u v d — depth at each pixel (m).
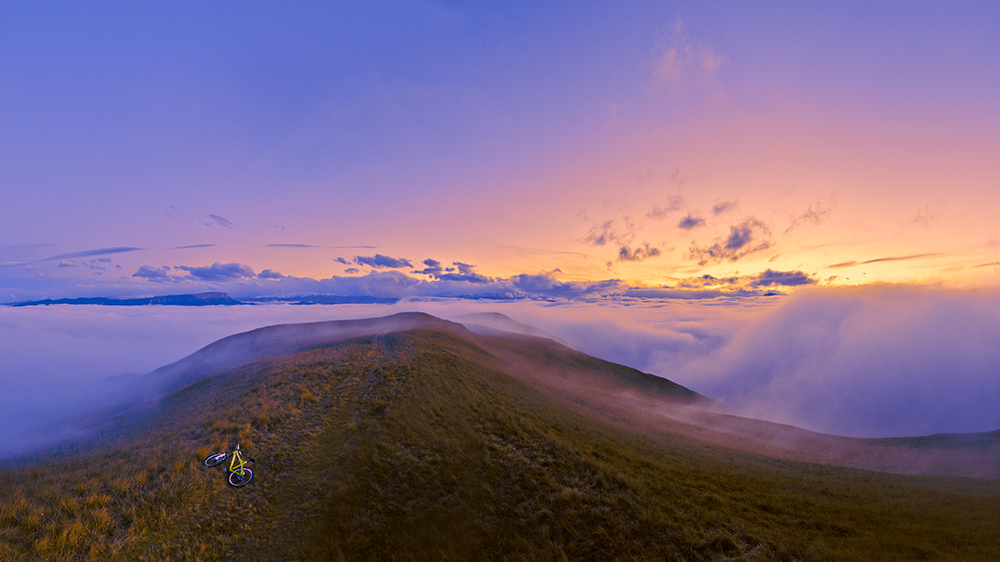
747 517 21.14
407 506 21.98
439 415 32.19
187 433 28.98
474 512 21.84
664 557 18.48
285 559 18.36
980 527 20.11
